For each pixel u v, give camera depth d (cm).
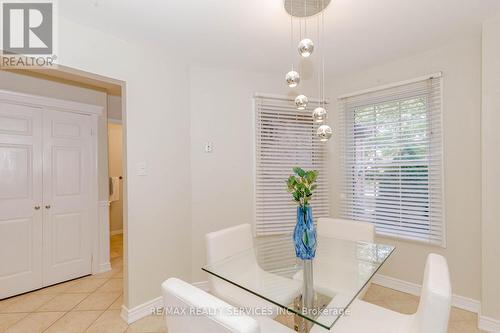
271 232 290
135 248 218
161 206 238
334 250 188
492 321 192
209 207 272
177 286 102
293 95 303
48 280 275
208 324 86
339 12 180
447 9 179
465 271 222
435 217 239
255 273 164
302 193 149
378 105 276
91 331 201
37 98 266
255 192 288
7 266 250
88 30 195
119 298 252
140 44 224
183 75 260
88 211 308
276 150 295
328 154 318
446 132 231
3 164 248
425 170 245
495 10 181
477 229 216
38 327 205
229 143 280
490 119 193
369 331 132
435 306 100
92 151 312
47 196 275
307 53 140
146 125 228
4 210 248
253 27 200
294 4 170
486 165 195
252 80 289
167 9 175
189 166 264
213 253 181
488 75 193
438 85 236
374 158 279
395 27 201
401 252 261
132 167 218
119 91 338
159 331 201
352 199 298
